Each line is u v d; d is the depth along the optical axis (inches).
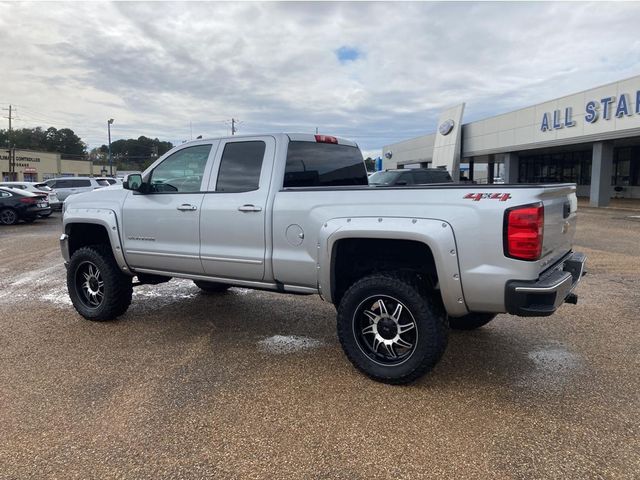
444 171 614.2
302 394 147.7
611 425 129.2
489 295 137.7
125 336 200.7
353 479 107.9
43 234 599.2
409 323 151.8
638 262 357.1
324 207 160.2
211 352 182.7
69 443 121.9
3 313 235.6
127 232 207.2
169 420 132.6
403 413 136.1
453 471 110.3
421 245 154.0
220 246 184.1
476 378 159.0
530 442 121.4
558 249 158.7
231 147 188.1
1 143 4057.6
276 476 108.9
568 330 206.4
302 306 245.9
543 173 1496.1
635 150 1184.8
